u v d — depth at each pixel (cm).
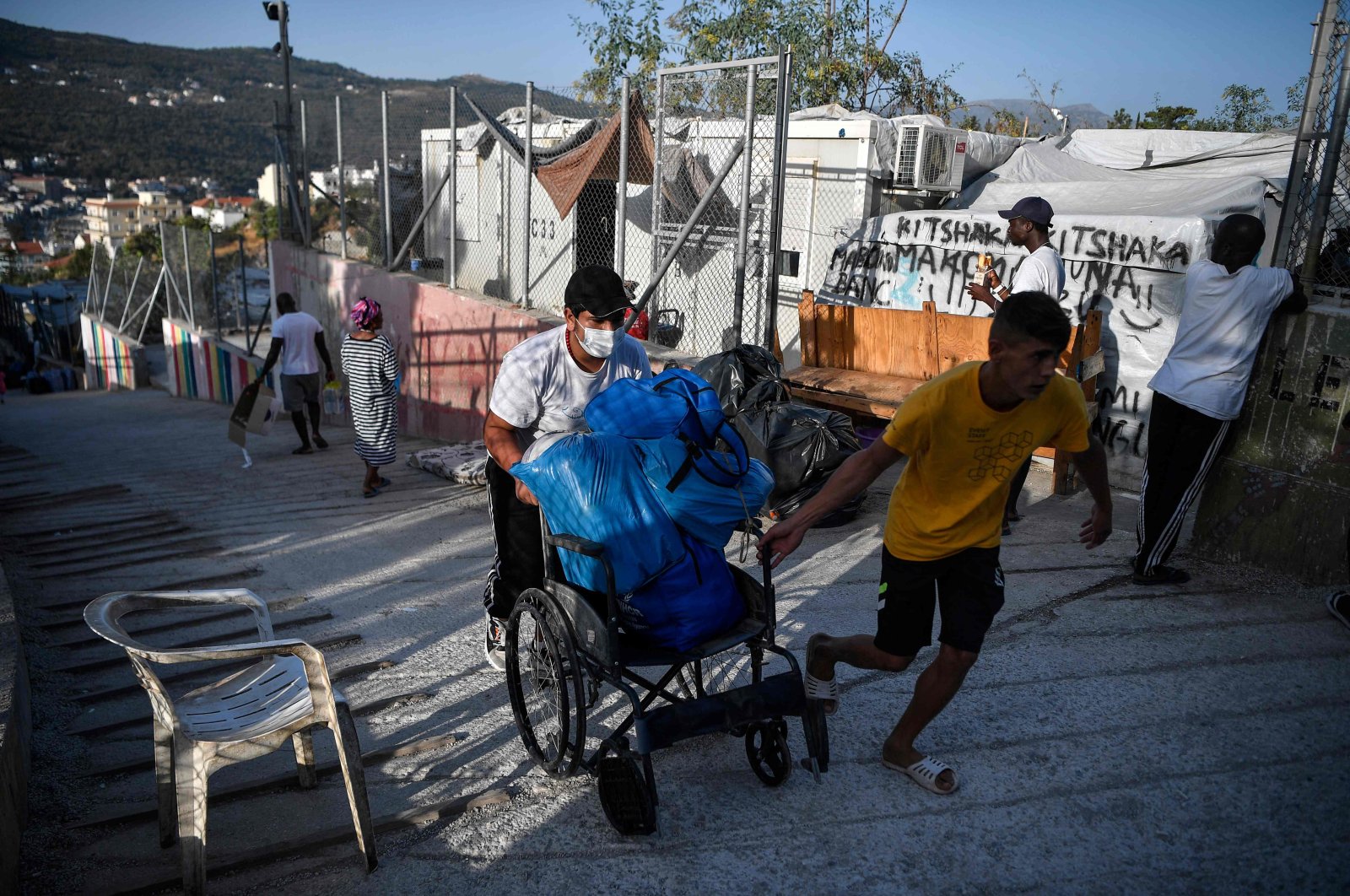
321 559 627
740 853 283
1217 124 1645
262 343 2045
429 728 371
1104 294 727
